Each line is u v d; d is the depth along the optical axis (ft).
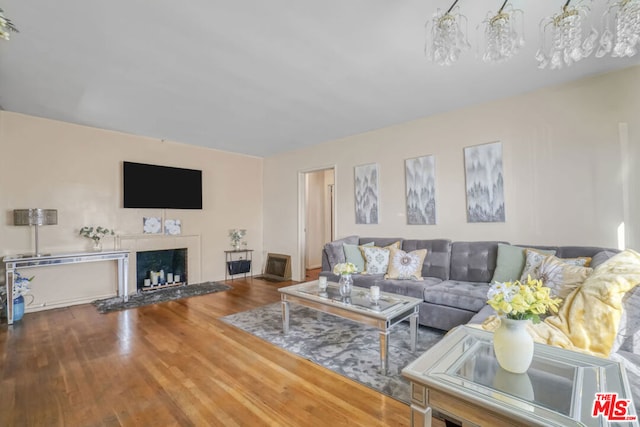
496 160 10.75
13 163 11.71
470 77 9.06
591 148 9.04
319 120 12.92
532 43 7.20
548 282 7.14
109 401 5.91
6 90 9.68
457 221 11.70
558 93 9.60
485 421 3.22
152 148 15.53
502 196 10.62
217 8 5.92
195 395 6.11
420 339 8.87
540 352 4.33
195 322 10.50
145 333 9.47
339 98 10.57
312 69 8.46
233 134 15.01
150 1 5.70
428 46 7.11
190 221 16.92
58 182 12.68
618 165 8.63
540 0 5.80
